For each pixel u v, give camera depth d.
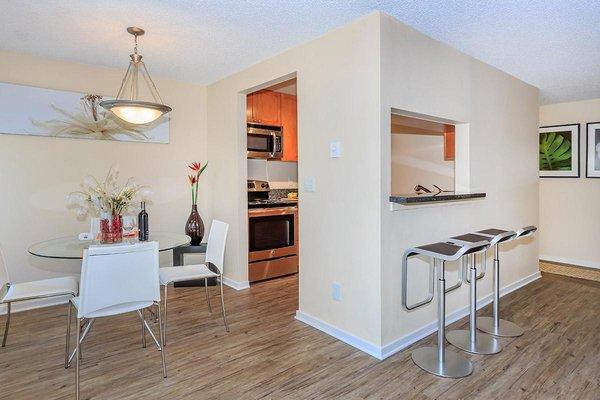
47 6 2.34
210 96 4.22
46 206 3.38
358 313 2.57
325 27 2.62
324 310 2.85
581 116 4.95
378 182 2.39
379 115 2.36
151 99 3.91
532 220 4.22
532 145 4.18
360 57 2.47
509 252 3.83
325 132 2.76
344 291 2.67
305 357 2.45
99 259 2.02
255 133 4.25
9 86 3.17
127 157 3.79
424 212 2.72
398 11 2.36
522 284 4.05
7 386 2.11
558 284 4.11
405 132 5.28
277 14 2.43
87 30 2.71
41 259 3.38
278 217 4.30
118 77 3.71
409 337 2.63
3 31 2.73
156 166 3.97
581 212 5.00
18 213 3.25
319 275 2.88
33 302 3.37
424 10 2.35
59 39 2.89
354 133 2.54
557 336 2.76
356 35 2.50
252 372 2.27
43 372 2.26
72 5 2.33
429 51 2.74
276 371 2.28
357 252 2.55
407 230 2.59
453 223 3.01
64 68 3.42
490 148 3.47
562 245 5.19
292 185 5.29
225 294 3.75
